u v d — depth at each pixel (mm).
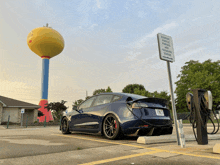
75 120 5836
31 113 28141
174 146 3586
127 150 3238
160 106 4652
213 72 34656
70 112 6305
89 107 5570
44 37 35625
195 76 33688
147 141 3918
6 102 24156
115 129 4547
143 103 4449
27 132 7082
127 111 4445
